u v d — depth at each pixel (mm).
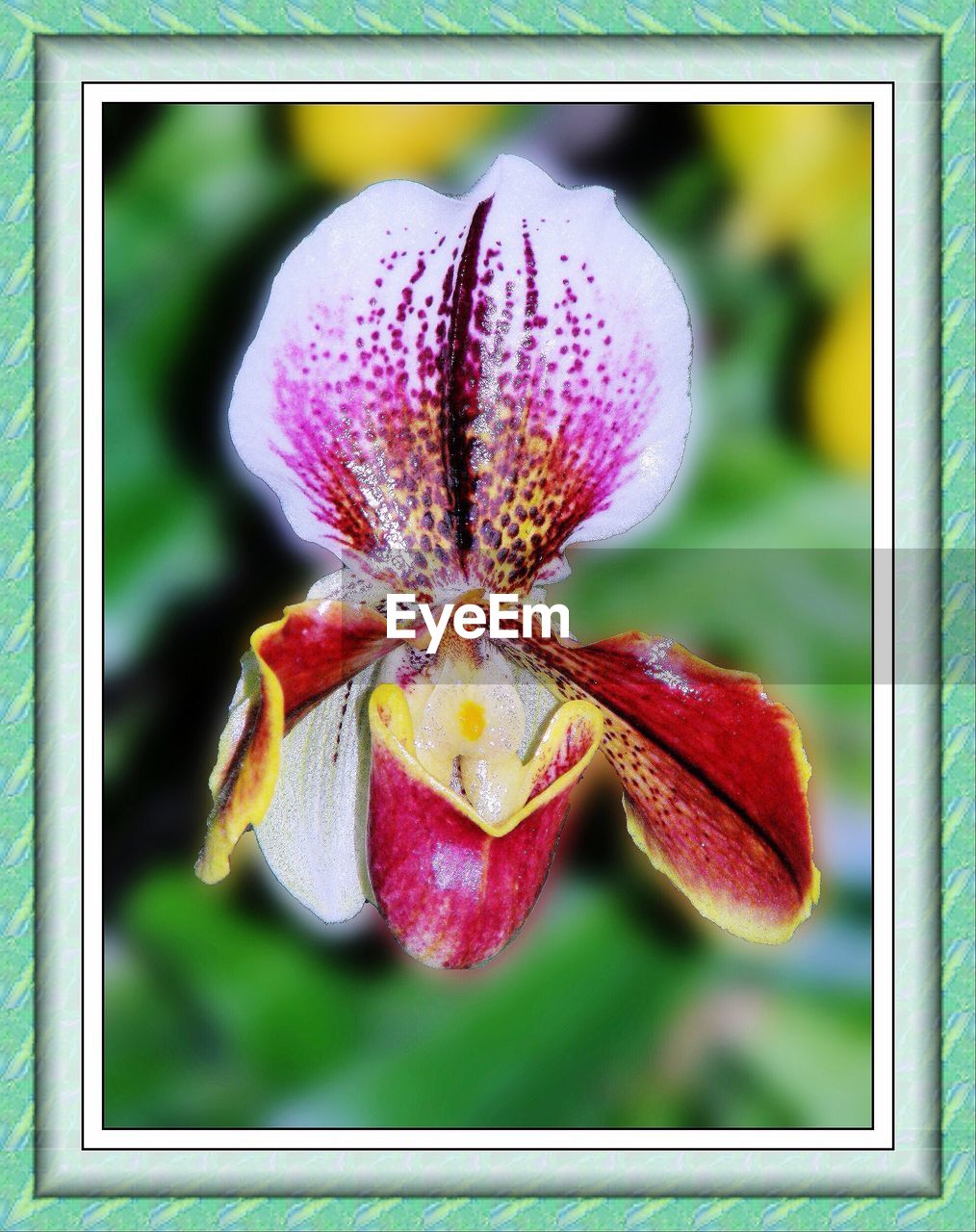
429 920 285
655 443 284
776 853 292
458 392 282
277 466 281
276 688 266
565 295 280
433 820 285
